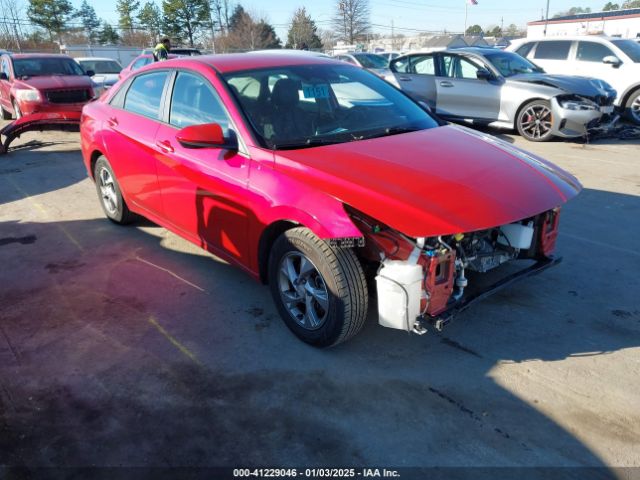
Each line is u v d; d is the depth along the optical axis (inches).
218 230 145.3
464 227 102.6
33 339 134.7
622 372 116.7
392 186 111.4
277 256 126.6
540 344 127.6
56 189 270.8
